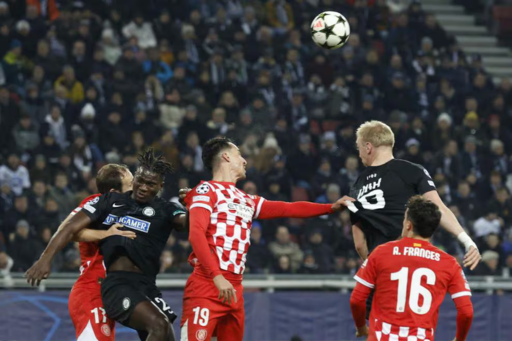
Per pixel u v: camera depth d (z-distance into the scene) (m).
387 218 20.39
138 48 60.50
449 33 80.38
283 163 53.38
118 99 55.00
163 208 20.59
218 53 61.28
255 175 51.84
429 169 57.09
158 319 19.30
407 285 18.45
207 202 20.02
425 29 71.38
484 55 78.75
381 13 71.69
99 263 21.75
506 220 53.28
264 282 40.84
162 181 20.69
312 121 60.09
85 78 57.78
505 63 77.62
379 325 18.56
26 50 58.06
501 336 42.19
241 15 67.00
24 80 57.16
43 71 55.97
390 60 67.62
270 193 51.31
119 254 20.30
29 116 52.28
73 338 38.47
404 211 20.28
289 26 69.62
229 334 20.83
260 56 64.44
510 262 47.31
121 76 56.44
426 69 67.44
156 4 66.31
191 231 19.53
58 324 38.28
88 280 21.77
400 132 58.94
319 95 61.19
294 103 60.16
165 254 42.84
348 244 47.78
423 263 18.56
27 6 61.62
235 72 61.44
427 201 18.88
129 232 20.17
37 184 45.97
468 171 58.19
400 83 63.47
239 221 20.44
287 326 40.53
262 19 68.62
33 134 52.03
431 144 59.38
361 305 19.12
